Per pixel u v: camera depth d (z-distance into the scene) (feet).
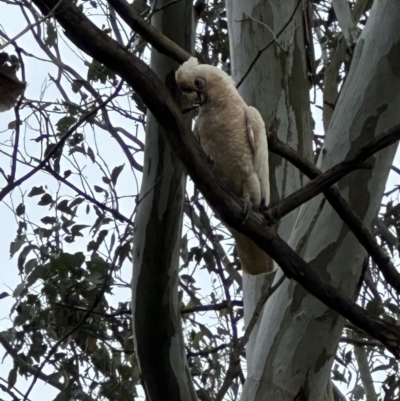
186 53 26.35
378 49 27.02
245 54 32.99
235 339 25.81
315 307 25.39
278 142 25.31
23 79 19.33
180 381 25.36
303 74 32.91
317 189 21.40
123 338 34.32
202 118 26.91
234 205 20.34
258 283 29.12
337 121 27.27
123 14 25.16
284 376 25.34
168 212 25.25
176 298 25.54
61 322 33.01
